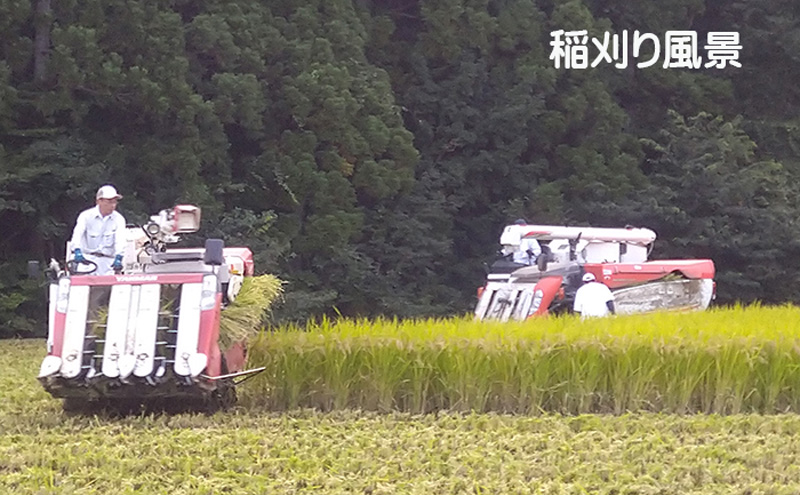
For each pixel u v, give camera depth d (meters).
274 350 43.19
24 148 82.50
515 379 42.91
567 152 106.31
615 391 42.94
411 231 97.25
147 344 36.94
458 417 39.59
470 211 106.62
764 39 114.88
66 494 28.17
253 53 89.19
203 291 37.94
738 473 30.91
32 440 35.09
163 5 86.06
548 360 42.69
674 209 102.38
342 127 92.56
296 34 93.62
